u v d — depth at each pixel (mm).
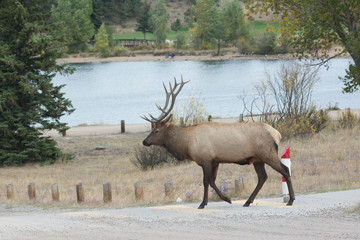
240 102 96062
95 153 52438
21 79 47625
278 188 27156
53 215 19375
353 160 34625
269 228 15391
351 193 21609
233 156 19344
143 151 43094
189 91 118688
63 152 53312
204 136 19609
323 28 48406
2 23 49406
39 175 42344
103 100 109125
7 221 18188
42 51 48844
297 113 48250
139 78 155875
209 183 19969
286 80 49719
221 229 15516
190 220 17188
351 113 52125
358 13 46719
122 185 34000
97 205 25625
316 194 21828
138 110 92812
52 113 49750
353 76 47344
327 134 46344
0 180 39219
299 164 34844
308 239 13734
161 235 14828
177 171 37406
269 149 19047
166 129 20484
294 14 49125
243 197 25281
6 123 48344
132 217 18188
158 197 26969
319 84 122500
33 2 50500
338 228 15016
